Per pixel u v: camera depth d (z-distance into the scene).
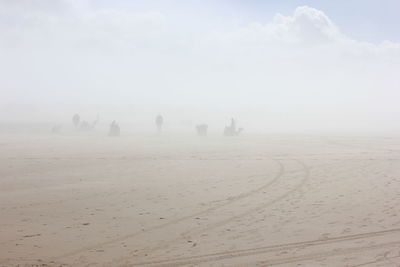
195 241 9.81
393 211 12.23
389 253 8.73
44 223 11.41
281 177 18.77
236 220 11.59
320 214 12.05
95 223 11.39
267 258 8.62
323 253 8.84
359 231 10.36
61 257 8.84
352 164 23.00
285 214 12.12
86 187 16.42
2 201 14.00
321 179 18.11
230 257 8.72
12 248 9.40
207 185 16.81
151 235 10.31
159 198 14.39
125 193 15.24
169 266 8.31
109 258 8.77
